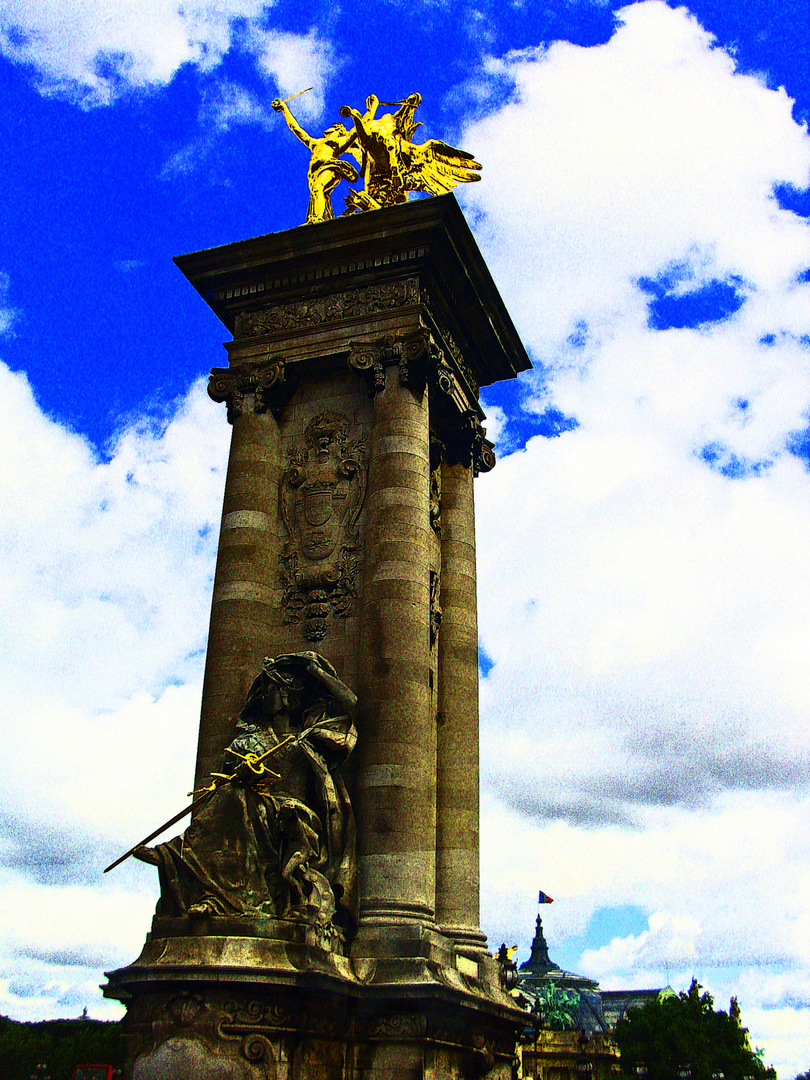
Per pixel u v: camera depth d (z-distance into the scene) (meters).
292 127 32.62
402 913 21.81
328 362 28.19
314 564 26.50
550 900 79.62
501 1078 25.14
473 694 28.58
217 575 26.77
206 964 18.86
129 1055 19.56
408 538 25.14
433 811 26.00
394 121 32.47
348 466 27.16
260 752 22.33
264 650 25.97
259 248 29.14
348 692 23.17
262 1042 18.69
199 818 21.53
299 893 20.56
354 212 30.92
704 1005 98.38
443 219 27.55
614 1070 98.06
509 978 26.47
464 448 31.08
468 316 30.97
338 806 22.08
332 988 19.61
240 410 28.33
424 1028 20.44
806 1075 119.50
